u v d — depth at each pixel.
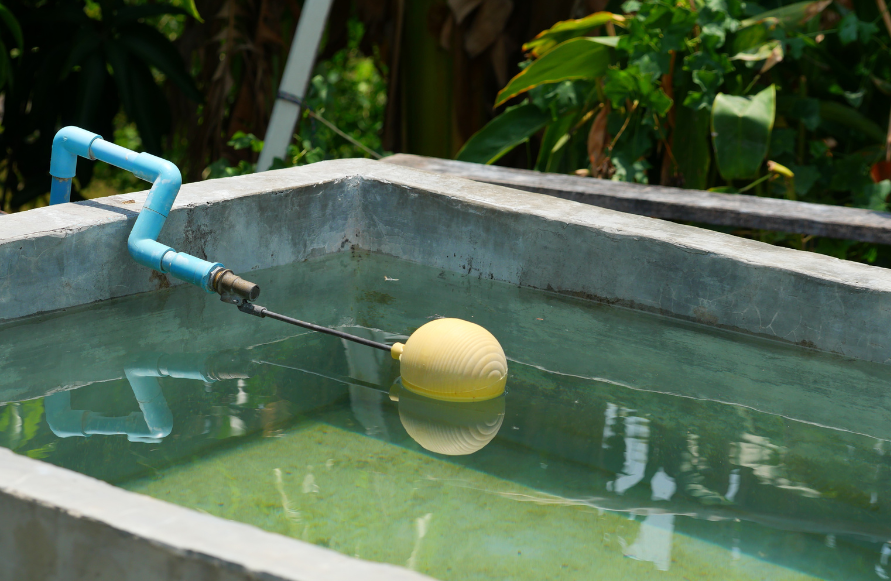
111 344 2.31
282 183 2.93
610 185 3.50
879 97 4.80
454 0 4.95
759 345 2.43
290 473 1.74
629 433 1.96
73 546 1.21
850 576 1.47
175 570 1.13
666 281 2.58
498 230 2.84
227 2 5.26
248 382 2.16
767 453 1.89
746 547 1.54
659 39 4.06
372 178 3.08
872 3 4.67
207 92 5.76
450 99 5.46
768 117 3.86
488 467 1.79
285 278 2.85
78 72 6.16
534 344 2.42
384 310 2.63
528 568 1.46
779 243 3.89
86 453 1.76
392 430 1.95
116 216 2.53
